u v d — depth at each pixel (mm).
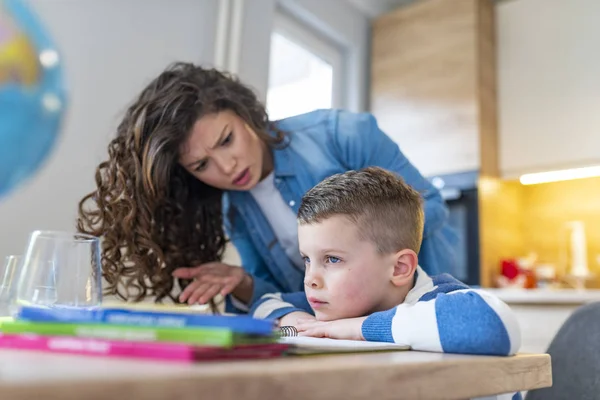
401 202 916
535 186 2875
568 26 2570
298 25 2635
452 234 1568
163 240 1369
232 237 1537
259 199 1414
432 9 2820
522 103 2648
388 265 879
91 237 694
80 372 305
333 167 1331
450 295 651
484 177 2545
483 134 2580
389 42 2951
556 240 2766
